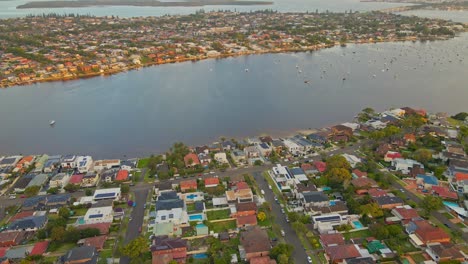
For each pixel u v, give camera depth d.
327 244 126.88
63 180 174.12
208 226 140.88
